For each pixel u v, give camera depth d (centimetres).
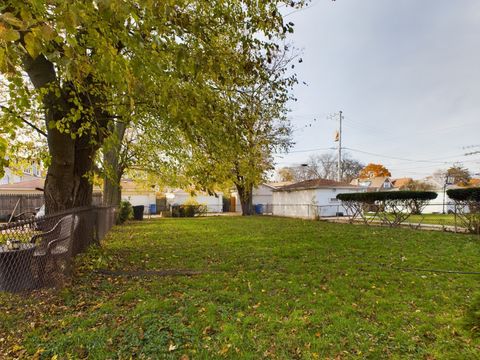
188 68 341
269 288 512
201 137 502
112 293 487
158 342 325
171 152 705
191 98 397
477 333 209
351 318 394
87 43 338
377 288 513
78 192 702
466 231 1198
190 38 417
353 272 609
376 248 873
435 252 813
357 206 1622
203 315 395
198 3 437
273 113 657
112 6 223
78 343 322
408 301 456
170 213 2766
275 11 461
